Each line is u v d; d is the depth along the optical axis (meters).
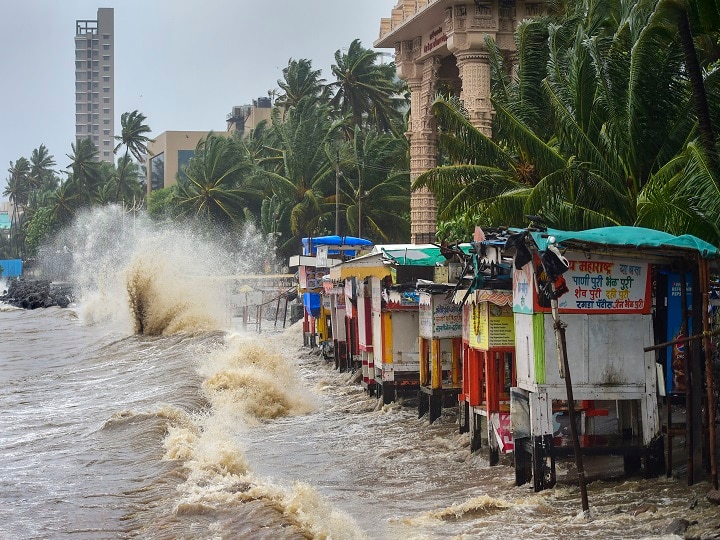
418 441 14.63
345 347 23.20
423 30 45.38
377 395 18.64
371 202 61.12
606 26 21.81
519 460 11.18
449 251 13.84
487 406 12.27
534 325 10.53
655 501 10.20
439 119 23.81
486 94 39.84
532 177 22.97
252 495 10.45
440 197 23.84
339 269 17.52
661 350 11.45
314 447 14.89
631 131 18.86
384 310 17.11
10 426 17.09
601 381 10.62
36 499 11.10
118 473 12.34
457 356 15.41
